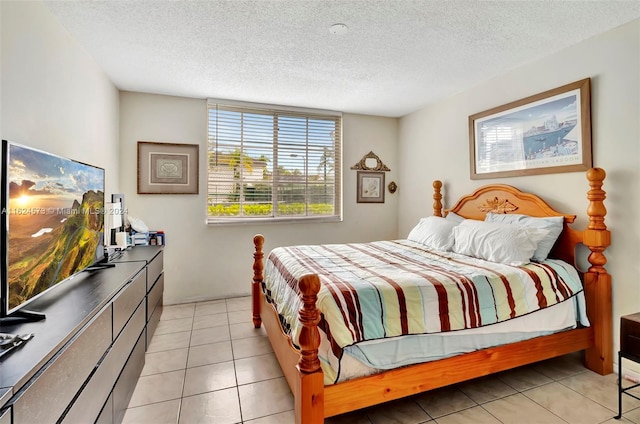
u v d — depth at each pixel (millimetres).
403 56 2543
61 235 1594
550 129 2502
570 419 1730
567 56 2396
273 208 3961
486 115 3055
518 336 1950
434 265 2244
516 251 2238
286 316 1885
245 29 2137
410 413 1787
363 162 4328
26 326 1147
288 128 4004
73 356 1104
